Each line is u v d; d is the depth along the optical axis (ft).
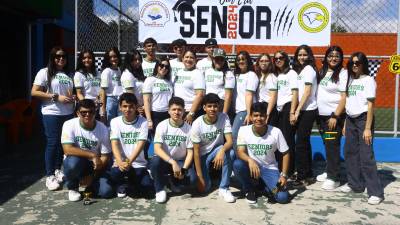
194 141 14.37
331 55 15.72
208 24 20.48
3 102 26.94
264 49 27.63
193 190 15.43
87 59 17.31
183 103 14.48
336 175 15.97
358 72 14.70
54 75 15.37
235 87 16.55
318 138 20.84
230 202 14.15
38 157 20.92
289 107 16.33
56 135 15.40
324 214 13.16
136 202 14.08
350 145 15.31
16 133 23.86
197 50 20.86
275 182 14.19
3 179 16.81
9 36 28.35
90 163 14.19
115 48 17.79
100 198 14.47
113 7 23.90
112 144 14.29
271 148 14.06
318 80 16.15
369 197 14.44
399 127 31.68
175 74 17.10
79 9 21.61
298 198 14.71
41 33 33.27
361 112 14.66
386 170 18.98
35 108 26.78
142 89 16.83
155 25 20.66
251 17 20.34
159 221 12.39
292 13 20.22
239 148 14.08
